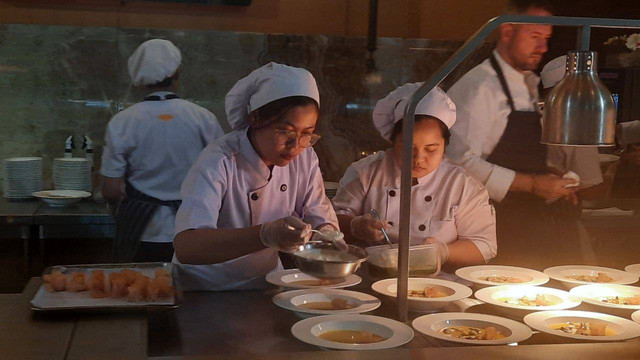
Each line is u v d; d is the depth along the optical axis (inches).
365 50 166.9
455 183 114.5
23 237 141.0
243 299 75.0
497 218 135.5
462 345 60.2
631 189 142.1
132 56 144.3
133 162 138.4
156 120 137.0
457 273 86.4
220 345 60.4
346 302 72.0
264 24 164.2
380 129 115.0
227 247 75.7
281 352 56.5
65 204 147.9
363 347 57.6
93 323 62.7
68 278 74.4
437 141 112.0
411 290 77.0
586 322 67.2
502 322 66.2
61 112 159.2
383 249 79.8
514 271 87.8
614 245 140.9
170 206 139.5
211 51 161.0
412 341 61.4
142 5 158.9
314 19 166.1
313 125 85.7
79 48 157.5
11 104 157.6
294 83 82.9
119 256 141.3
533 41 130.0
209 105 162.7
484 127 131.8
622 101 149.2
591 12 146.6
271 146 84.3
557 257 137.6
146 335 59.4
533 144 133.6
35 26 155.7
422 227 114.3
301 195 92.7
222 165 85.0
